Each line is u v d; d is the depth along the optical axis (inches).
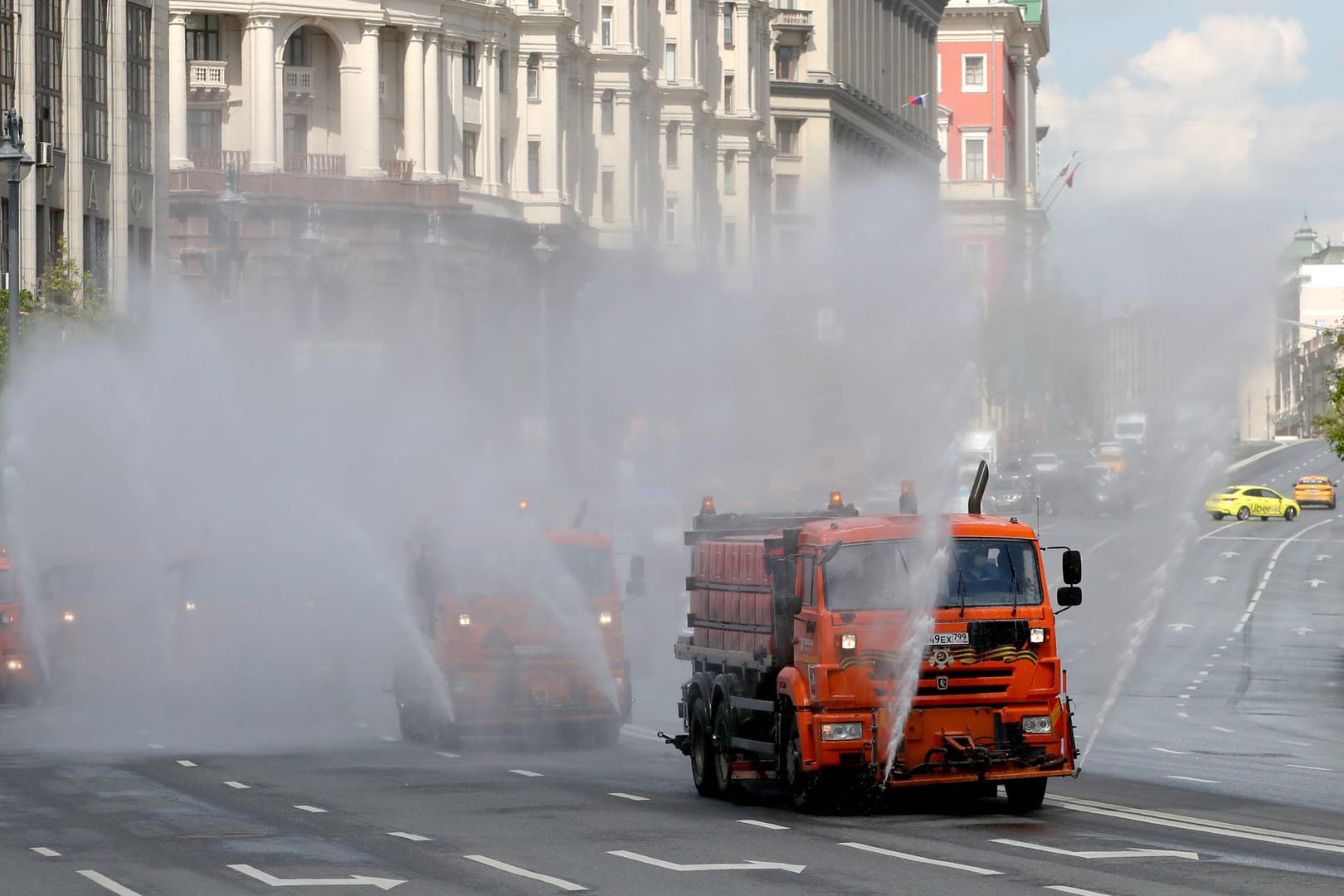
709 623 2107.5
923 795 2017.7
